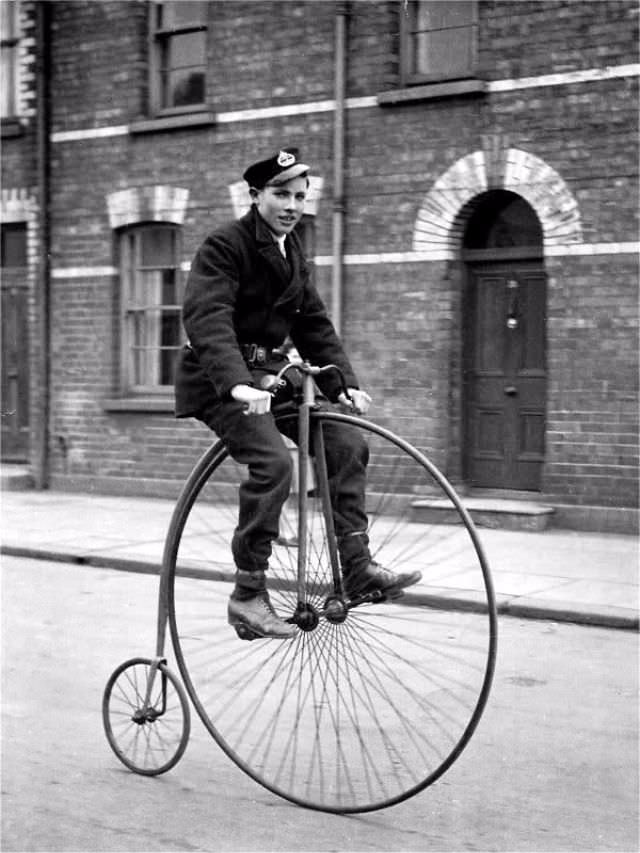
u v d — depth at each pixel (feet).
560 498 37.37
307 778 16.07
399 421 40.45
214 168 44.50
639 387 36.11
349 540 14.66
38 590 30.19
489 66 38.37
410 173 40.04
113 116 47.06
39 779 15.98
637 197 36.04
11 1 50.52
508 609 27.35
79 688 20.71
